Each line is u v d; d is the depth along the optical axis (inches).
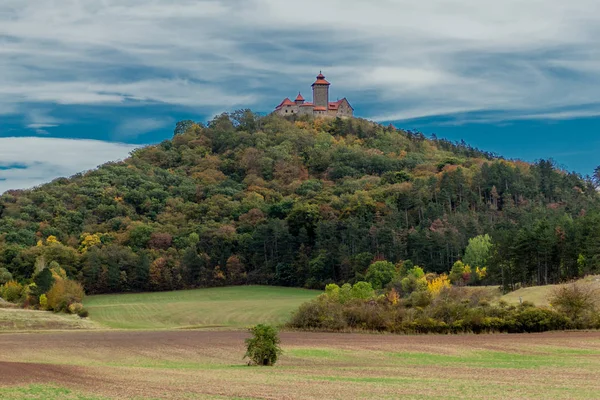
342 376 1731.1
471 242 5920.3
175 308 5093.5
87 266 6250.0
